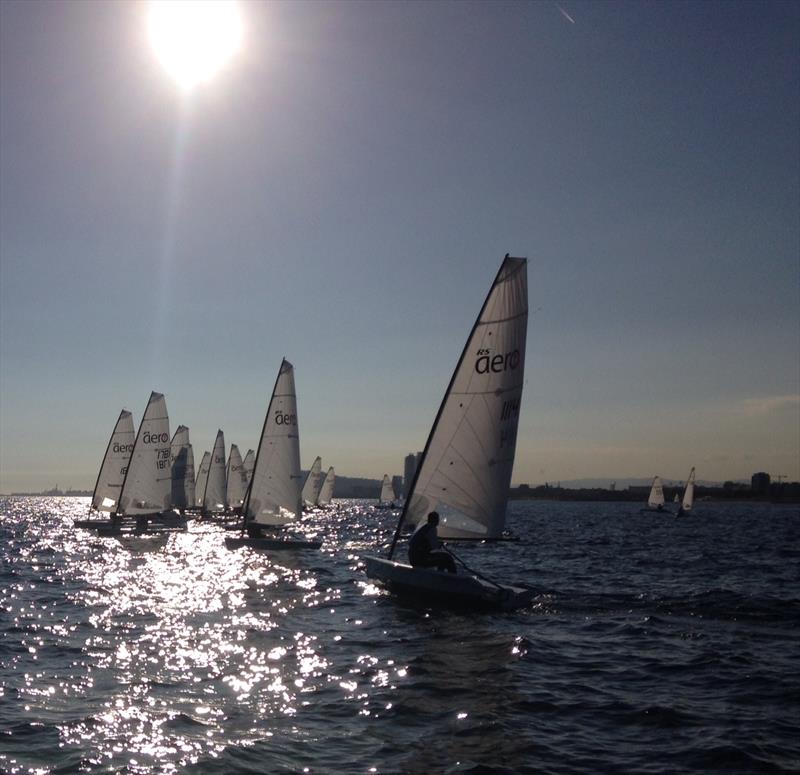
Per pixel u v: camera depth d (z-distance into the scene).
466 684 14.73
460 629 20.17
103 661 16.53
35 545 51.66
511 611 22.75
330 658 16.86
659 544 56.59
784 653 17.59
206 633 19.72
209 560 40.50
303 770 10.38
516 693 14.12
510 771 10.35
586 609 23.36
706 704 13.52
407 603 23.89
